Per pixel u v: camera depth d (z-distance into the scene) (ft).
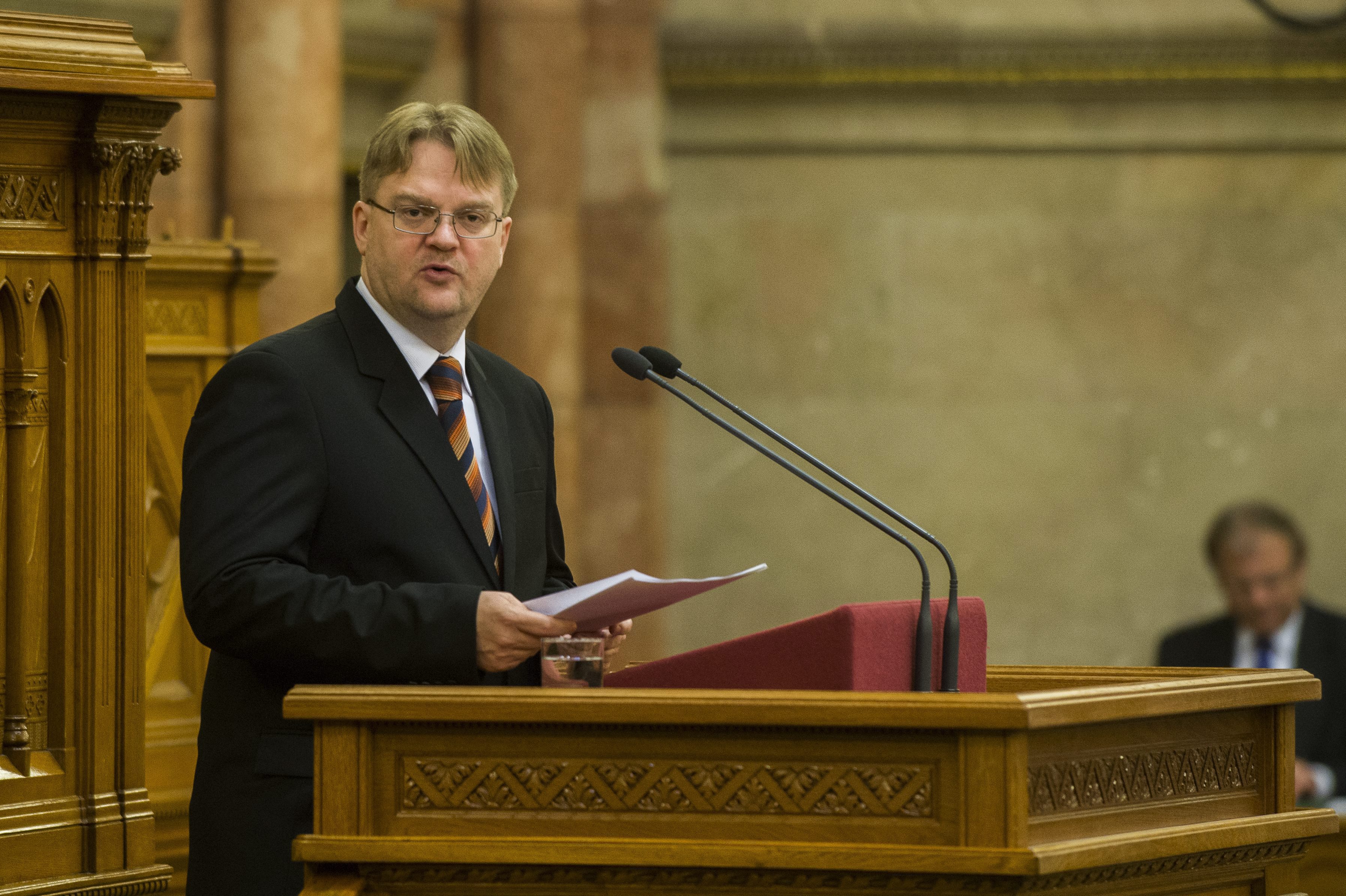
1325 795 68.44
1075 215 95.35
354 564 30.50
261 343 31.45
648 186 92.48
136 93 30.89
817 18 93.20
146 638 32.89
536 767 24.61
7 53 29.96
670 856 23.58
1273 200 94.68
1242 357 94.99
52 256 31.27
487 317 90.94
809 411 95.45
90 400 31.63
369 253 32.30
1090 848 23.50
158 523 45.29
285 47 75.25
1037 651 95.14
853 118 94.73
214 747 30.48
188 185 74.28
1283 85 93.40
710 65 93.25
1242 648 77.97
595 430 92.63
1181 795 26.13
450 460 31.55
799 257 95.35
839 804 23.72
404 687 24.94
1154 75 93.09
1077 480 95.30
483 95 89.30
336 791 24.79
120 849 31.35
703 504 94.27
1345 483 94.58
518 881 24.22
